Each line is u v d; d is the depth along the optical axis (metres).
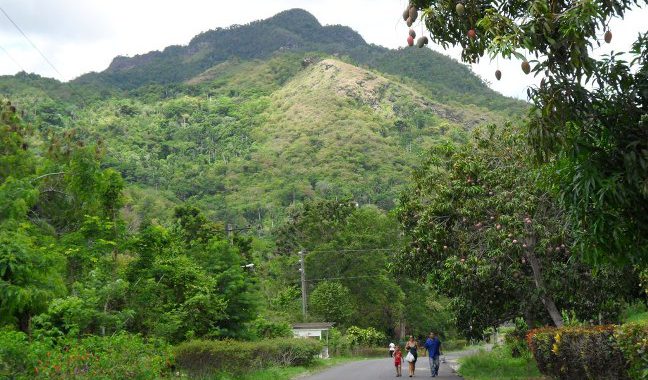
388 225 63.81
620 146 6.47
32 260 14.07
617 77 6.49
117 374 11.66
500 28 5.92
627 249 6.90
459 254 19.47
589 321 21.53
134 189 96.88
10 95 172.00
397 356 25.61
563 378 14.42
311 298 55.44
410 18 6.48
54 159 24.41
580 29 5.84
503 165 18.58
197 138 188.50
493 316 22.59
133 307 18.86
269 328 35.44
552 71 6.21
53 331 13.92
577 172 6.49
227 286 25.33
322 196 138.00
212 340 22.45
